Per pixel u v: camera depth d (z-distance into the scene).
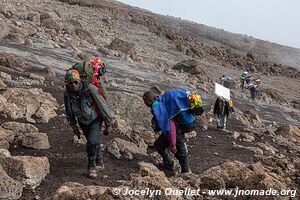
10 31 19.47
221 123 11.64
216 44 76.06
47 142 7.32
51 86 11.98
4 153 6.28
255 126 14.58
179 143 7.06
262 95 29.34
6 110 8.48
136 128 9.12
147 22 55.31
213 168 6.59
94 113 6.38
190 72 28.97
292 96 38.66
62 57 18.95
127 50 27.20
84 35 27.39
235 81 31.45
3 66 13.03
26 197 5.51
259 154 9.69
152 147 8.55
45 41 21.39
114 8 60.47
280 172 7.66
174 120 6.98
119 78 18.44
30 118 8.57
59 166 6.67
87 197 5.00
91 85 6.36
